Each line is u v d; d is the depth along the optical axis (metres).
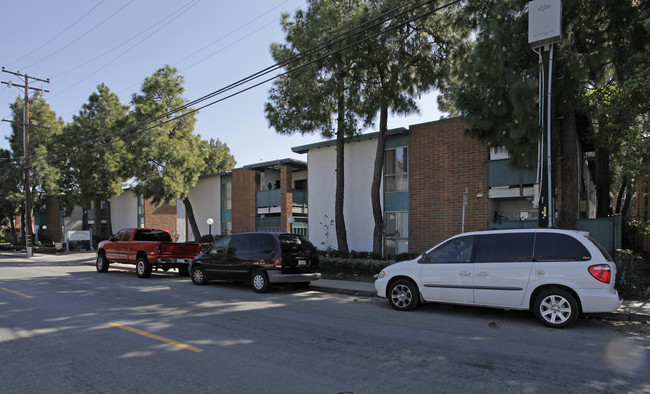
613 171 20.64
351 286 12.29
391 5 14.14
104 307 9.42
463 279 8.27
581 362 5.48
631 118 11.73
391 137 18.73
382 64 14.91
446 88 15.73
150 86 26.62
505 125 10.73
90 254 32.03
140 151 25.45
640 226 12.23
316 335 6.86
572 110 11.73
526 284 7.65
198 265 13.48
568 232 7.62
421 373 5.02
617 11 9.72
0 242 53.44
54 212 49.22
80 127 34.12
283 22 16.81
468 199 16.27
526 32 10.23
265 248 11.88
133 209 39.09
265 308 9.34
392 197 18.61
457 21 13.08
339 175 17.47
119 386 4.60
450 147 16.88
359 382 4.70
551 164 9.53
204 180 31.20
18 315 8.52
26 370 5.16
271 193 26.19
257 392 4.40
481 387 4.57
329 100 17.14
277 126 17.78
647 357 5.71
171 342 6.41
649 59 9.96
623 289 9.51
